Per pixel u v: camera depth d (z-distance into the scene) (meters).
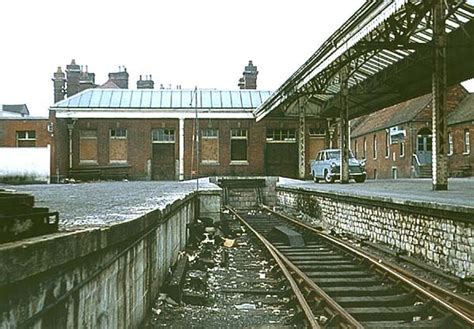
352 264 11.80
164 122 42.25
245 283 10.13
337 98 34.25
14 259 2.77
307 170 42.69
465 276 9.38
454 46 17.91
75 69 48.44
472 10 16.89
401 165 52.50
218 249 15.14
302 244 15.00
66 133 41.69
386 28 17.23
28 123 40.62
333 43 18.50
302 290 8.80
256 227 20.59
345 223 17.44
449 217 10.09
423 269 10.74
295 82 26.92
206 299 8.48
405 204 12.06
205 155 42.34
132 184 31.23
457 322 6.60
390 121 55.72
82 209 9.30
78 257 3.80
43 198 14.09
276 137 42.84
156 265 8.15
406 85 27.09
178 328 6.91
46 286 3.33
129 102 42.66
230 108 42.22
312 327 6.34
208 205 20.88
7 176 39.31
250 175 42.34
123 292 5.59
